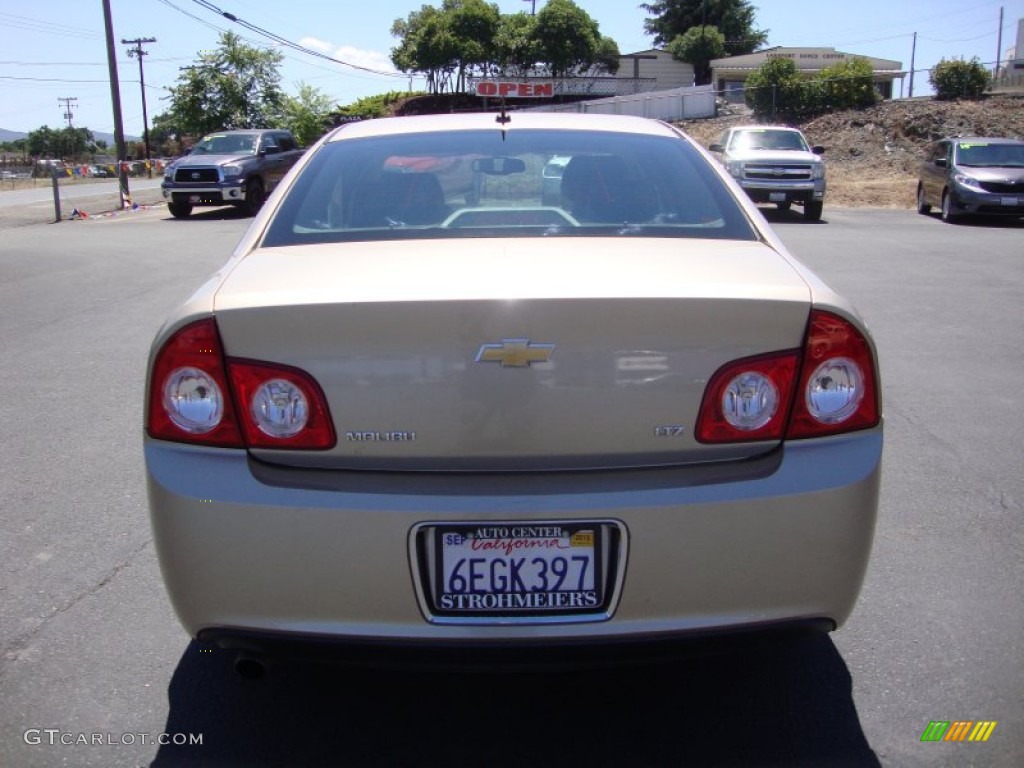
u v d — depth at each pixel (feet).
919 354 24.36
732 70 187.83
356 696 9.98
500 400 7.89
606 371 7.91
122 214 74.28
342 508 7.86
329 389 7.97
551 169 11.15
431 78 200.34
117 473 16.15
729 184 11.18
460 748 9.15
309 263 9.02
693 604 8.04
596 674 10.36
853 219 65.00
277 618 8.06
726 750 9.10
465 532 7.95
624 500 7.88
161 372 8.27
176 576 8.18
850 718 9.57
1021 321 28.37
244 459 8.09
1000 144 64.03
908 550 13.28
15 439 17.84
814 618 8.31
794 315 8.11
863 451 8.32
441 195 10.69
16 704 9.80
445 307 7.76
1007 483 15.70
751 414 8.11
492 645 8.02
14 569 12.70
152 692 10.04
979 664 10.50
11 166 222.89
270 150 75.72
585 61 196.13
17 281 35.50
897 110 117.60
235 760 8.99
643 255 9.05
